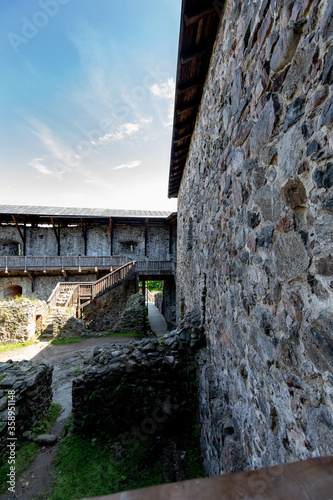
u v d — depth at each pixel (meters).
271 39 1.34
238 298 2.05
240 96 1.90
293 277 1.19
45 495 2.64
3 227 14.12
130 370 3.59
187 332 3.91
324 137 0.94
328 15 0.90
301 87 1.08
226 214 2.40
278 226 1.32
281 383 1.34
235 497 0.43
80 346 7.65
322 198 0.96
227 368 2.44
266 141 1.44
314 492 0.45
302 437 1.15
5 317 8.00
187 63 3.04
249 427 1.82
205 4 2.28
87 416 3.49
